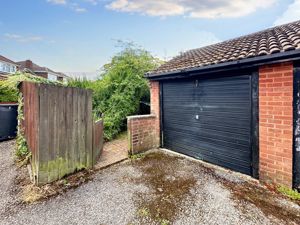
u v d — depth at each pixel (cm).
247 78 369
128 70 791
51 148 346
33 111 361
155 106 588
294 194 304
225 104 413
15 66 3133
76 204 293
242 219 255
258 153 359
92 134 430
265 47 357
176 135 543
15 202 297
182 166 447
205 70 421
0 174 409
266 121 341
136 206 288
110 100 768
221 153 432
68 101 369
